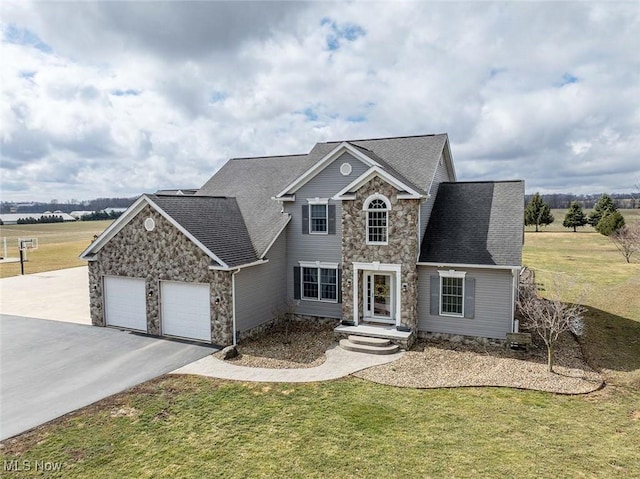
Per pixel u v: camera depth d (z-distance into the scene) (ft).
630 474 26.89
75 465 28.73
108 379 43.88
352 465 28.25
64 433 33.01
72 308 76.18
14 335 59.47
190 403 38.09
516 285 62.54
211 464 28.60
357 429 33.06
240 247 59.82
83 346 54.54
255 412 36.22
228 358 50.08
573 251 158.51
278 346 55.16
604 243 182.80
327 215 64.54
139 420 35.01
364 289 59.98
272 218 68.03
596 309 73.20
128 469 28.17
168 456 29.68
